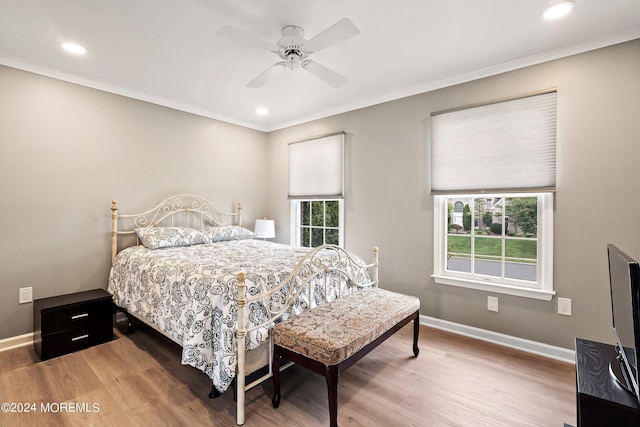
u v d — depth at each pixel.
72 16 1.99
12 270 2.63
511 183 2.60
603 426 1.11
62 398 1.94
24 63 2.63
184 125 3.79
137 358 2.46
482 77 2.77
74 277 2.96
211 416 1.78
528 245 2.64
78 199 2.98
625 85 2.18
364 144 3.59
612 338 2.26
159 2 1.85
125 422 1.72
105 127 3.15
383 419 1.76
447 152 2.94
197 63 2.67
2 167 2.57
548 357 2.48
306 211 4.39
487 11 1.94
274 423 1.73
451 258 3.07
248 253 2.91
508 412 1.83
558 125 2.42
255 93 3.36
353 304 2.29
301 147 4.25
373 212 3.51
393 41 2.30
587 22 2.05
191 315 1.99
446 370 2.29
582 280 2.36
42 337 2.40
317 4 1.87
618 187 2.21
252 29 2.15
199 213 3.96
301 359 1.75
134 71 2.82
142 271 2.62
